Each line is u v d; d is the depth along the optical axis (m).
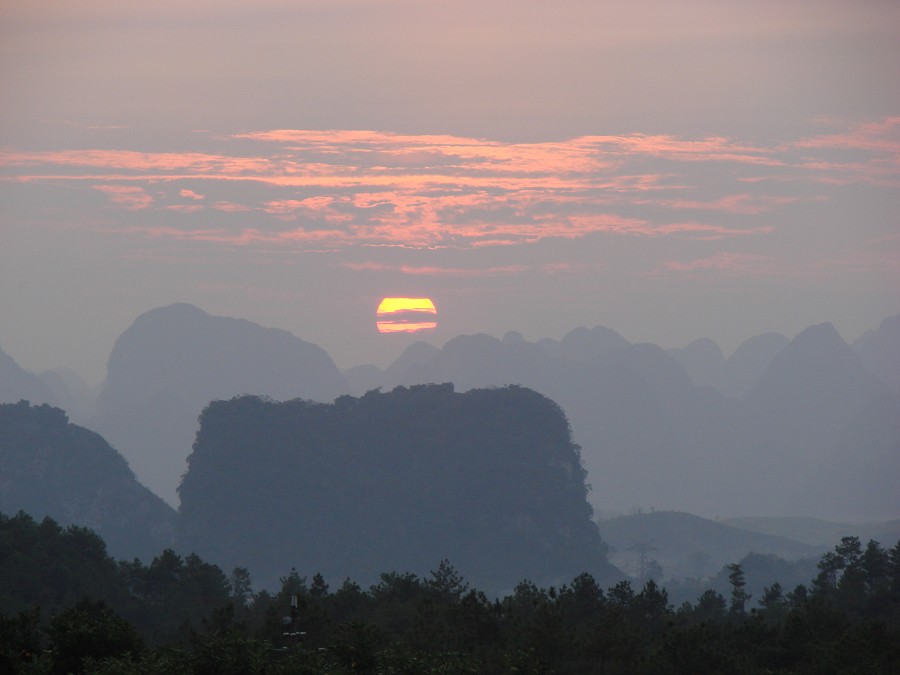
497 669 191.62
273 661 169.50
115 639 173.62
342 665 176.88
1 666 161.75
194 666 164.62
